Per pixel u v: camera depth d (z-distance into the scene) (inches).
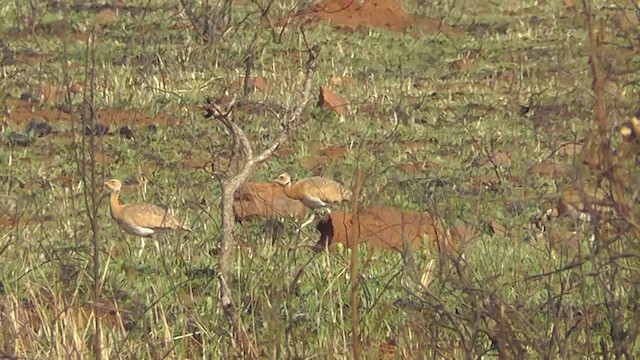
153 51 1255.5
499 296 474.6
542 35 1441.9
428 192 695.7
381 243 651.5
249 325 530.9
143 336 525.3
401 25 1498.5
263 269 578.9
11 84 1155.3
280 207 770.8
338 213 684.1
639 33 455.2
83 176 493.4
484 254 584.4
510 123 1023.0
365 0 1507.1
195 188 847.7
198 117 1036.5
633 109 441.1
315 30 1434.5
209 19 1328.7
